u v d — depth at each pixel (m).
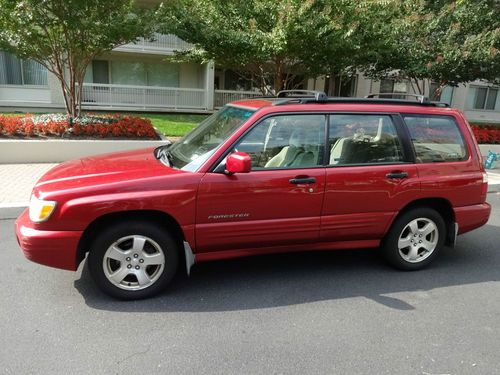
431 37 11.43
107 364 2.79
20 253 4.55
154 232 3.55
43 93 17.78
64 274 4.08
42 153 8.91
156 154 4.37
